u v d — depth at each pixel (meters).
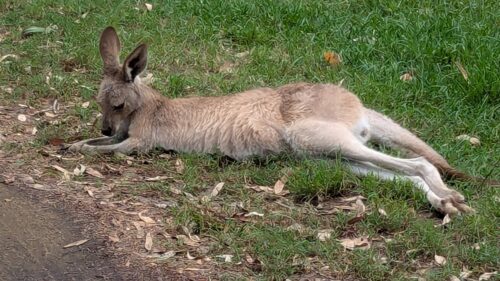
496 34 11.55
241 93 9.12
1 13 13.33
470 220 7.41
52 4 13.58
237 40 12.24
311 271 6.83
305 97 8.80
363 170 8.36
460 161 8.86
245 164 8.77
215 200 8.01
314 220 7.56
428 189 7.95
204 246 7.18
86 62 11.48
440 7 12.49
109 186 8.23
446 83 10.57
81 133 9.49
